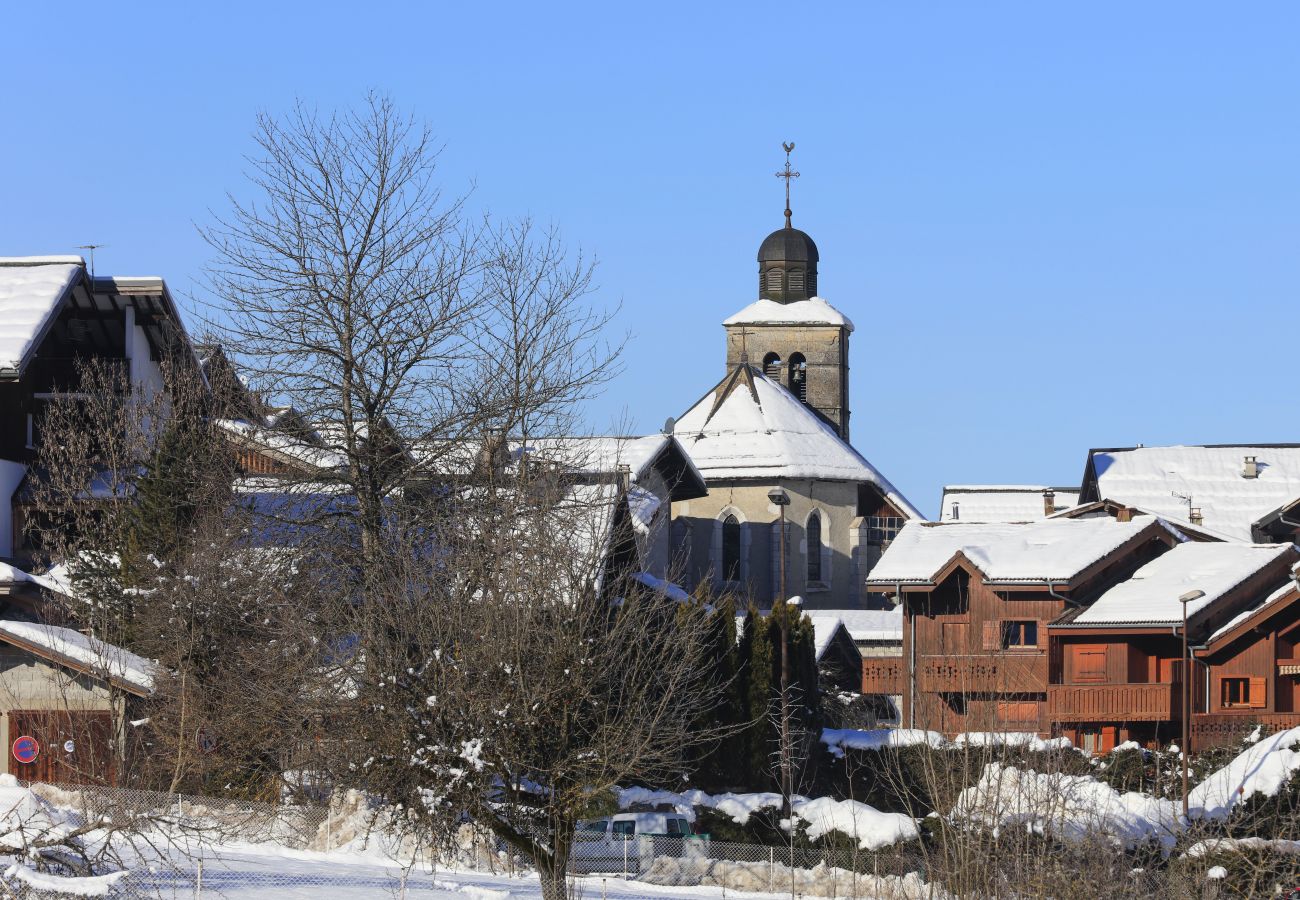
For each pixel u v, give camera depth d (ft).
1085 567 324.39
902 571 336.08
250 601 215.92
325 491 251.39
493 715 155.33
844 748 280.92
